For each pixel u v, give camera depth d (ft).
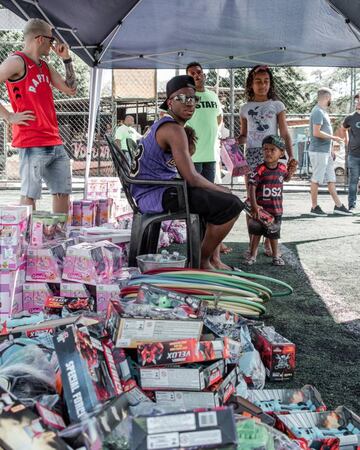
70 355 4.15
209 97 15.58
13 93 11.83
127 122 27.71
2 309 8.12
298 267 13.74
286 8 15.85
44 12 13.83
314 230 19.85
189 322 5.07
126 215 14.70
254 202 13.41
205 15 16.34
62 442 3.36
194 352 4.81
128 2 14.70
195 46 18.98
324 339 8.47
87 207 12.79
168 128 9.99
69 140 41.60
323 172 24.17
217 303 7.68
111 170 40.55
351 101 35.24
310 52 19.06
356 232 19.44
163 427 3.35
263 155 14.10
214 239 10.31
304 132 43.21
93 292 8.35
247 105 14.78
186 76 10.29
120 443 3.55
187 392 4.70
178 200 9.88
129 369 4.76
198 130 15.42
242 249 16.28
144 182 10.05
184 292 7.98
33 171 12.08
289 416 5.08
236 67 21.08
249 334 7.32
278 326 9.05
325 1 15.10
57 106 43.60
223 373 5.04
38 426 3.44
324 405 5.71
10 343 5.29
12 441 3.36
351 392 6.63
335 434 4.92
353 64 19.60
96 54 17.78
